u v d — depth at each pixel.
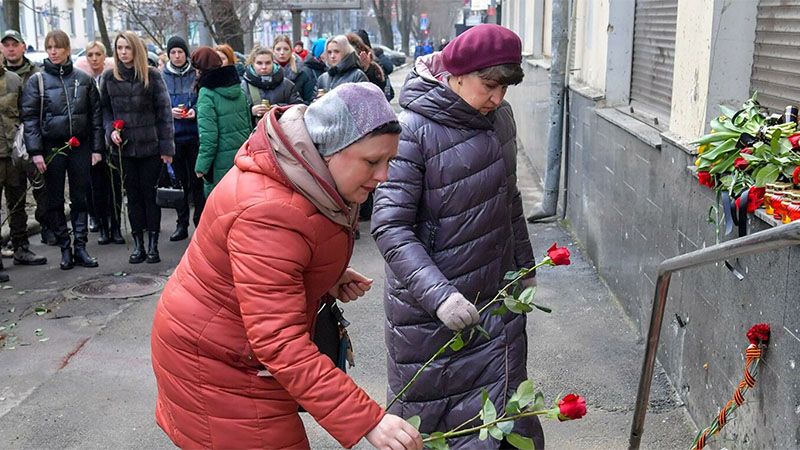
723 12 4.10
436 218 3.12
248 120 7.99
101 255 8.24
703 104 4.21
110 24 26.12
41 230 8.75
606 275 6.51
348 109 2.26
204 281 2.39
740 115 3.63
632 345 5.28
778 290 3.10
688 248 4.23
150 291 6.99
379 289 6.76
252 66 8.45
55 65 7.37
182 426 2.50
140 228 7.91
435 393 3.23
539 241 8.10
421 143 3.07
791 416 2.99
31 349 5.69
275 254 2.24
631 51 6.80
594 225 7.05
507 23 19.58
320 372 2.23
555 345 5.34
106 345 5.75
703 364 4.03
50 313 6.44
